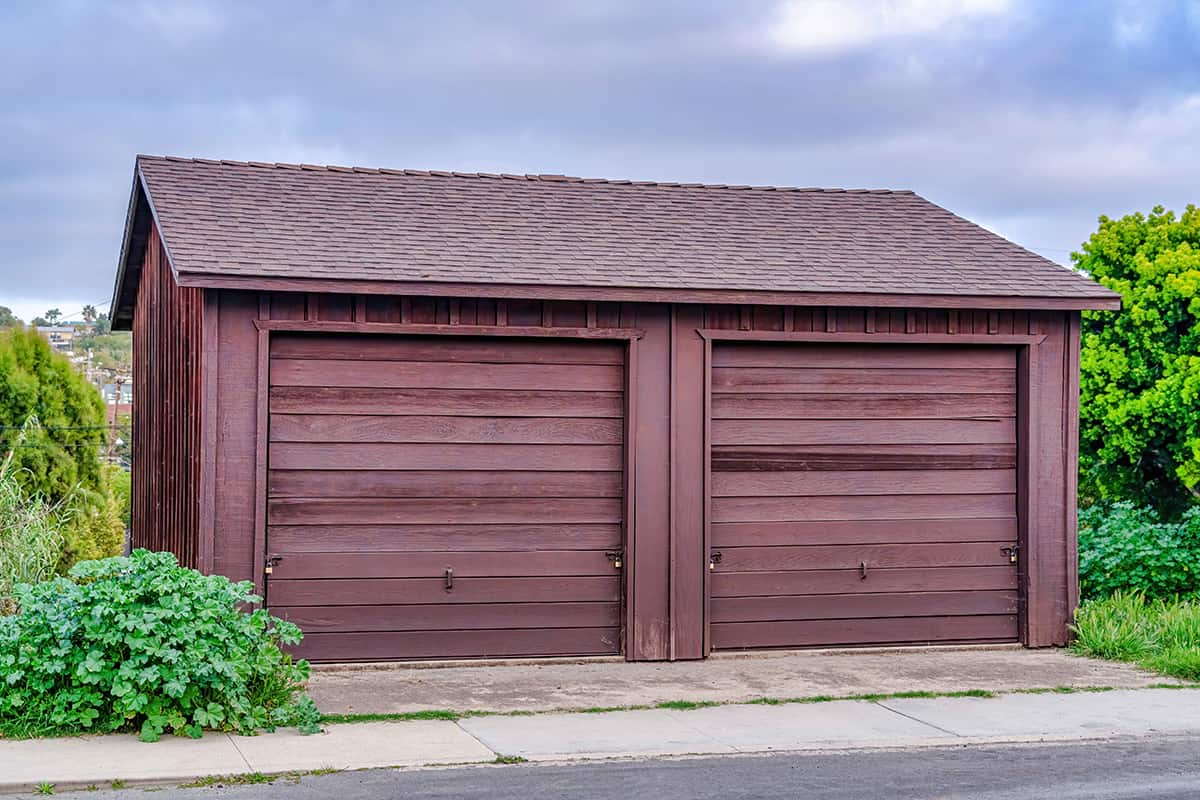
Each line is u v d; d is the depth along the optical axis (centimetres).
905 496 1145
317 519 1026
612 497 1088
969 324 1145
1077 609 1166
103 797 652
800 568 1123
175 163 1230
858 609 1132
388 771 712
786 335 1108
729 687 973
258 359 1003
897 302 1098
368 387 1038
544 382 1074
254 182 1209
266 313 1004
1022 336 1154
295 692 929
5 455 2459
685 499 1091
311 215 1135
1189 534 1439
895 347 1143
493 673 1025
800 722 851
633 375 1081
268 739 779
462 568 1055
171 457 1209
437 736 796
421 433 1049
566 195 1304
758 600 1114
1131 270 1516
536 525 1071
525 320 1059
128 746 748
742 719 860
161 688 783
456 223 1167
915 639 1142
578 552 1080
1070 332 1166
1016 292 1124
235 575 996
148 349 1476
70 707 785
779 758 757
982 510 1160
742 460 1113
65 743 753
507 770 719
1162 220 1539
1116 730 831
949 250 1238
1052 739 811
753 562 1114
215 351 993
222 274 965
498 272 1040
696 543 1093
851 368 1135
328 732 804
